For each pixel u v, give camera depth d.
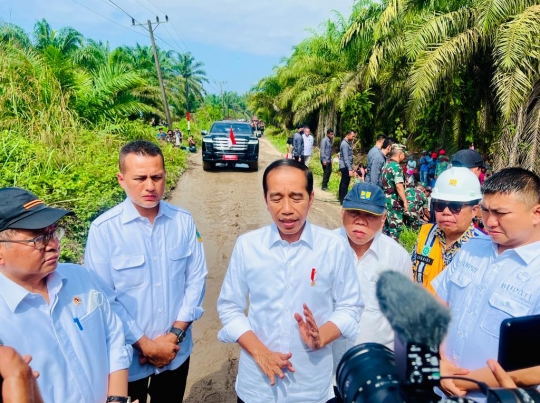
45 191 5.88
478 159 3.34
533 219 1.52
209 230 6.91
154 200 2.09
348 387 0.93
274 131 36.59
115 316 1.77
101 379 1.59
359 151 15.47
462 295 1.72
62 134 8.93
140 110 13.68
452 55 7.58
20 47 11.18
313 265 1.74
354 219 2.12
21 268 1.38
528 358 1.23
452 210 2.25
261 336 1.78
